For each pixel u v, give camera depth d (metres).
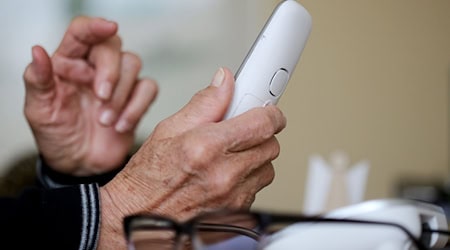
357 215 0.33
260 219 0.34
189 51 1.85
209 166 0.40
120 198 0.45
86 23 0.75
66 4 1.81
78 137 0.78
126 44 1.84
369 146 1.87
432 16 1.88
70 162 0.78
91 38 0.75
